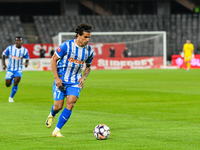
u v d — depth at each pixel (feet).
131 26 444.14
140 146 61.62
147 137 69.05
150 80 217.97
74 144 63.46
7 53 131.64
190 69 343.05
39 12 481.46
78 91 70.23
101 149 59.57
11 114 99.25
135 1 463.42
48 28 437.58
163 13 457.68
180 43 435.12
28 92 158.92
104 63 358.43
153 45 422.00
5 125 82.74
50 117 73.61
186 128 78.28
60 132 74.64
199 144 63.21
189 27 443.32
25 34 431.84
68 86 70.08
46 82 211.41
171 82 202.90
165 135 70.79
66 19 446.60
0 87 183.42
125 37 435.53
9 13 478.18
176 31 440.45
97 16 450.71
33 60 346.74
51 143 64.28
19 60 130.00
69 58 69.15
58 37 394.73
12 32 428.15
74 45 68.95
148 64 362.33
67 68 69.82
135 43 425.28
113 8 466.70
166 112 101.91
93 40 436.35
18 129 77.92
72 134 72.54
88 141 65.87
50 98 137.59
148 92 154.61
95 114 99.30
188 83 195.83
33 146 62.08
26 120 89.61
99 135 66.69
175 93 149.89
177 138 67.92
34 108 111.34
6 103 123.65
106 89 168.25
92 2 461.78
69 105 69.51
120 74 276.21
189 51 305.94
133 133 72.95
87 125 82.69
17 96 144.46
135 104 119.34
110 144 63.21
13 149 60.08
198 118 91.71
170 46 433.48
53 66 68.74
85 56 69.87
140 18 449.89
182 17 448.24
